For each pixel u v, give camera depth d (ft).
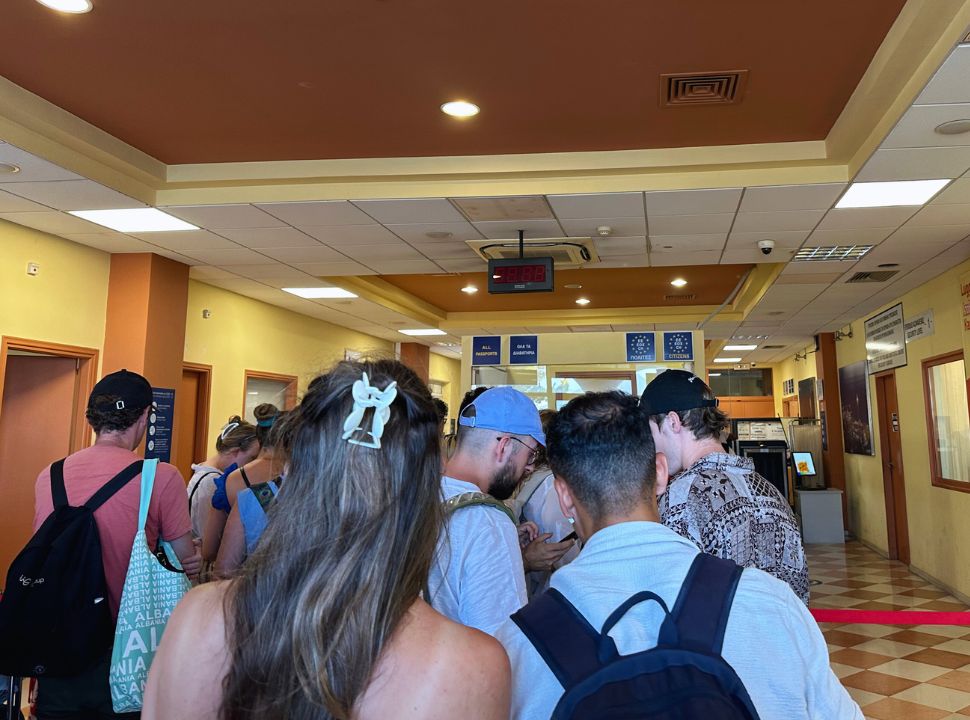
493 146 14.62
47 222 17.62
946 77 9.93
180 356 21.81
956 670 14.61
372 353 2.99
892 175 13.71
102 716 6.05
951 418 21.84
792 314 29.96
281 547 2.45
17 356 20.43
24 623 5.68
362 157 15.35
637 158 14.62
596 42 10.68
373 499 2.47
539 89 12.18
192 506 13.05
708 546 5.14
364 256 21.04
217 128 13.96
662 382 6.17
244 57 11.31
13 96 12.25
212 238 19.08
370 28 10.43
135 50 11.17
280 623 2.32
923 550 24.14
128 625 5.81
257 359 28.66
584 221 17.15
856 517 33.06
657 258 20.54
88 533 6.04
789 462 34.47
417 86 12.16
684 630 2.82
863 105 11.69
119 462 6.66
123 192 15.28
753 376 57.21
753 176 14.52
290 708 2.26
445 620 2.54
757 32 10.32
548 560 6.30
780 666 2.88
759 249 19.33
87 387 19.86
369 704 2.27
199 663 2.45
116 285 20.67
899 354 25.86
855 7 9.66
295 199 15.90
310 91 12.39
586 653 2.81
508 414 5.42
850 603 20.58
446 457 5.74
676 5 9.71
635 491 3.45
